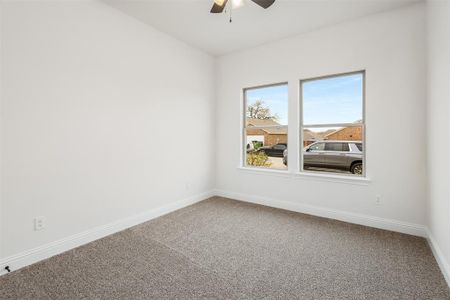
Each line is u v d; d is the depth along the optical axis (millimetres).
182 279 1837
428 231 2492
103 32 2584
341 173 3225
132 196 2951
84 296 1643
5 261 1915
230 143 4211
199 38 3520
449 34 1744
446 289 1705
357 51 2939
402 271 1938
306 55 3330
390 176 2777
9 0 1897
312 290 1707
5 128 1899
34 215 2082
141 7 2678
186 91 3734
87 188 2479
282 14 2826
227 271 1951
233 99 4137
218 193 4395
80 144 2408
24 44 1988
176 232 2748
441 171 1987
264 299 1611
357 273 1915
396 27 2693
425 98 2545
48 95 2152
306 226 2922
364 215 2961
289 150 3547
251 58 3881
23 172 2010
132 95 2920
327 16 2877
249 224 2996
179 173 3641
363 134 3004
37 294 1665
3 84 1882
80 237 2418
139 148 3023
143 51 3037
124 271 1944
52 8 2162
